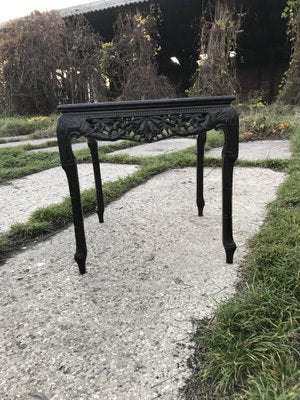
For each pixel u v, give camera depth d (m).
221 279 1.10
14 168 2.96
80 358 0.82
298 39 5.61
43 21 7.53
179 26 8.91
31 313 0.99
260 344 0.77
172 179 2.36
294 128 4.17
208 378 0.73
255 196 1.89
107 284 1.12
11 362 0.82
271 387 0.67
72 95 7.70
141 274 1.17
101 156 3.11
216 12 6.18
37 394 0.73
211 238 1.42
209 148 3.42
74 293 1.08
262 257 1.14
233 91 6.02
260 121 4.47
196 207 1.80
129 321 0.94
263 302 0.90
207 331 0.86
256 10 8.02
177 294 1.04
